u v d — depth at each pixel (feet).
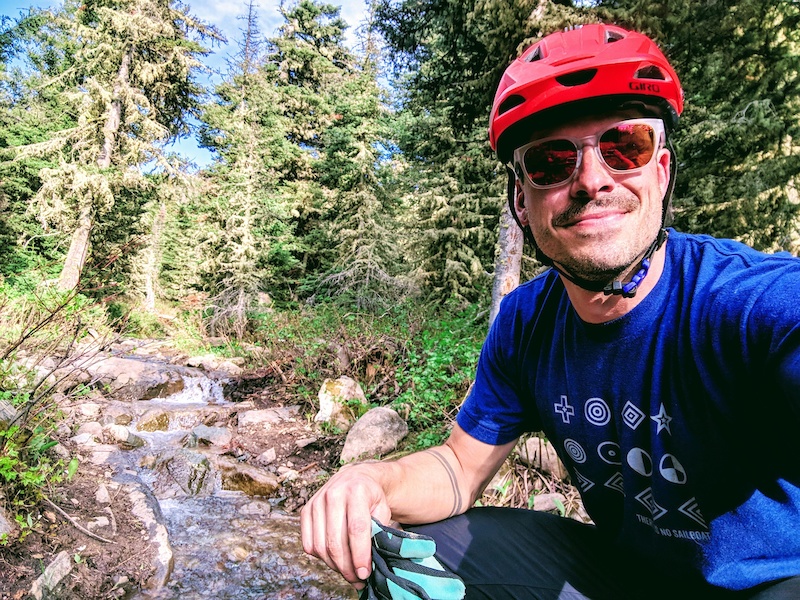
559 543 4.07
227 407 21.54
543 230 3.22
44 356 13.00
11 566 7.57
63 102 49.19
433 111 28.50
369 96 48.21
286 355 25.73
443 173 30.66
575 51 3.19
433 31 20.20
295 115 66.23
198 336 40.65
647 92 3.01
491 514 4.31
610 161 3.03
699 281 2.91
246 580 9.82
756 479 2.85
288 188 59.16
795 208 16.10
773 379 2.46
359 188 47.93
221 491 13.92
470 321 21.53
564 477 10.46
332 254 53.88
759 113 15.30
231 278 47.09
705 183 16.70
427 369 16.25
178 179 47.42
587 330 3.34
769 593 2.82
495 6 14.51
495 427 4.22
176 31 48.11
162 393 24.07
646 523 3.43
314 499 3.26
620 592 3.75
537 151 3.18
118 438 16.14
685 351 2.89
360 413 18.13
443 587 2.72
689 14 13.62
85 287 14.75
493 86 16.88
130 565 9.18
